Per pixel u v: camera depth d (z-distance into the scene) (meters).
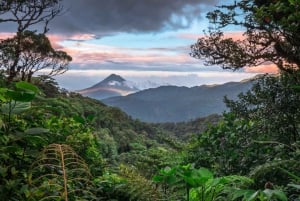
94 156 4.09
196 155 5.67
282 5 4.95
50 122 3.62
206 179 2.48
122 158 13.38
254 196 2.03
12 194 2.21
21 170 2.43
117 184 3.47
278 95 5.78
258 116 5.97
